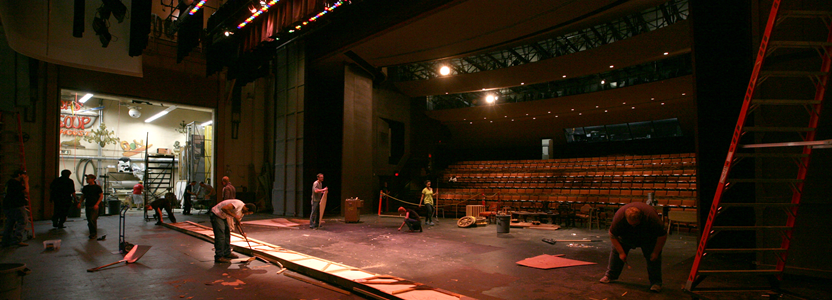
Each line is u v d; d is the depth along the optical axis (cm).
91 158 2022
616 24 1515
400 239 869
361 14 1279
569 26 1217
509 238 890
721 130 643
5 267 334
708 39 645
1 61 1109
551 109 2059
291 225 1128
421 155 2173
